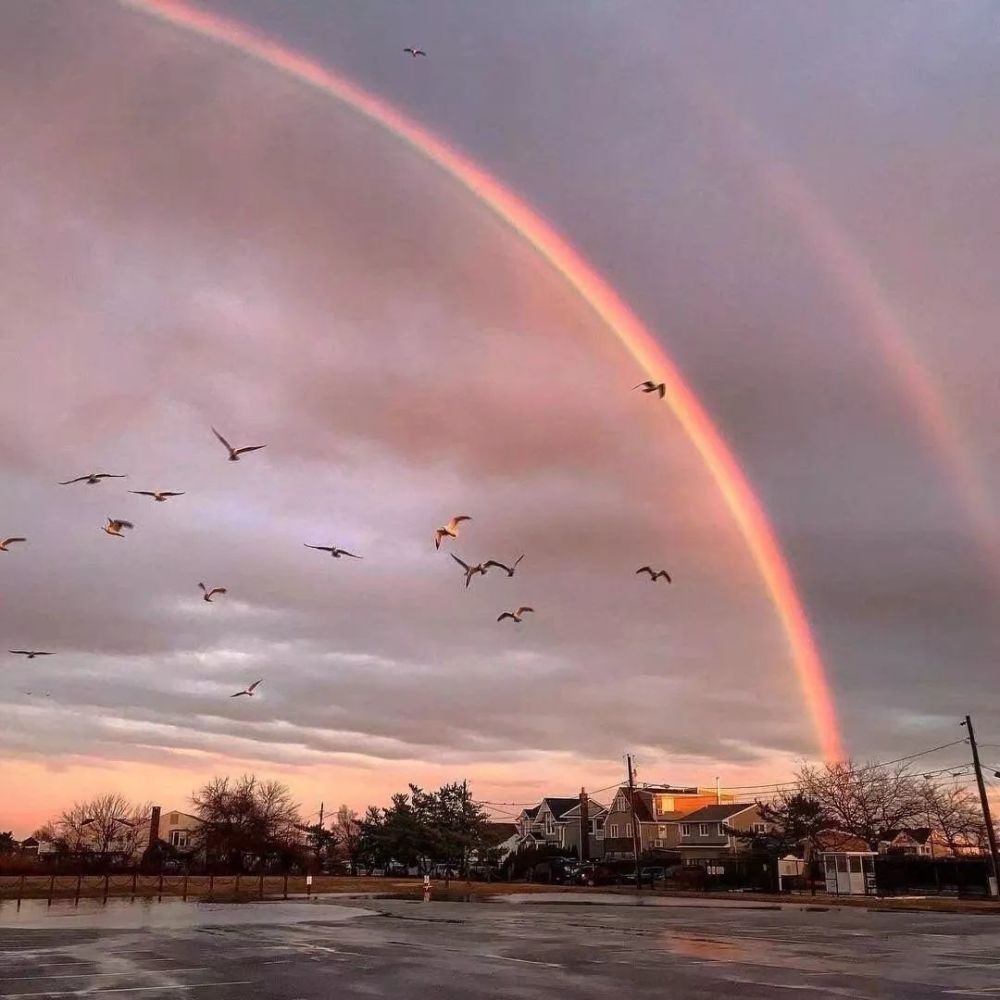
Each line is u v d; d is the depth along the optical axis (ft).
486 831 296.92
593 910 125.59
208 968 55.47
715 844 295.07
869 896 172.14
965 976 52.16
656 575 100.48
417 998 43.09
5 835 353.51
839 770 248.32
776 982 49.19
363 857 300.20
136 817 329.11
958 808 271.28
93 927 91.20
